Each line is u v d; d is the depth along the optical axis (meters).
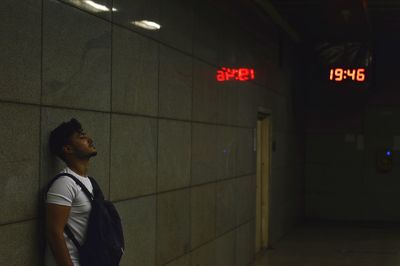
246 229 8.15
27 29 3.12
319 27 10.85
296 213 12.49
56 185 3.04
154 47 4.87
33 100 3.18
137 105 4.53
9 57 2.97
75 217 3.09
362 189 13.44
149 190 4.76
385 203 13.33
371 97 13.37
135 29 4.49
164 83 5.09
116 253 3.13
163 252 5.06
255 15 8.55
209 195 6.41
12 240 2.99
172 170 5.29
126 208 4.34
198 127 6.04
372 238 10.91
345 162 13.52
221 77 6.88
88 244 3.07
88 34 3.78
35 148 3.19
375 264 8.45
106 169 4.04
